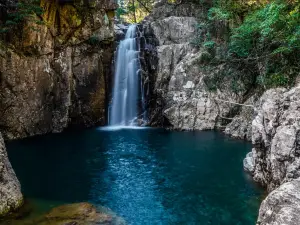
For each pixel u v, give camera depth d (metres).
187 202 8.11
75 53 16.83
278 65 14.27
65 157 11.80
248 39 15.57
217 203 8.02
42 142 13.91
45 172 10.23
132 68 18.59
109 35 17.81
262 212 3.99
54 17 15.68
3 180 7.31
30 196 8.29
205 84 16.81
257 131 8.88
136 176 9.92
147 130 16.56
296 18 13.03
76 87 16.98
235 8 17.66
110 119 18.20
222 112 16.34
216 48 17.36
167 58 18.09
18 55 14.23
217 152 12.28
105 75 18.05
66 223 6.61
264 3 16.38
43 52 15.15
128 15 31.19
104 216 7.15
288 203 3.72
